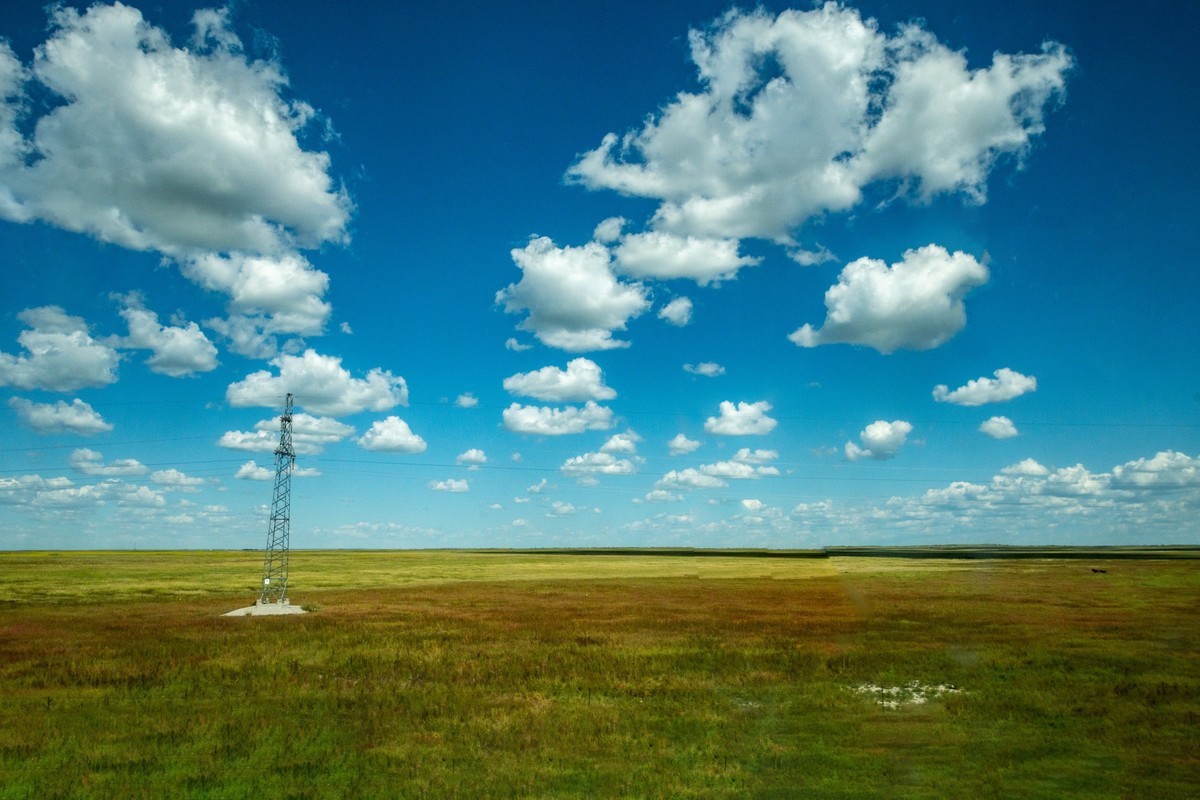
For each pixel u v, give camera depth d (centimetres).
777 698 2328
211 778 1627
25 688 2570
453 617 4650
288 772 1667
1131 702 2134
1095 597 4350
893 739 1847
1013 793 1456
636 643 3481
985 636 3256
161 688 2570
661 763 1711
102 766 1712
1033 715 2020
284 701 2366
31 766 1709
